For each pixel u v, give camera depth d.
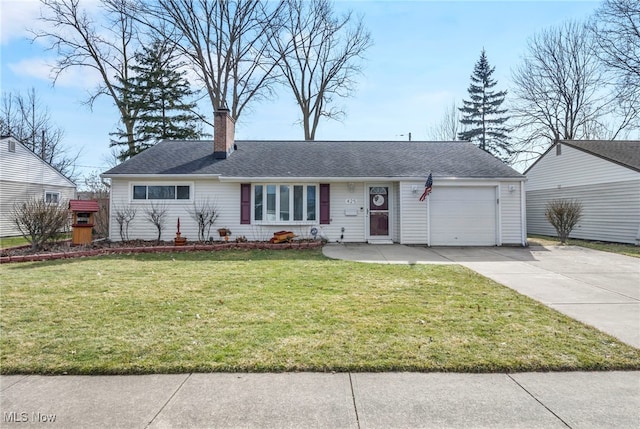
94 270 7.79
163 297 5.54
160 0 21.84
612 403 2.72
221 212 13.12
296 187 13.15
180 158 14.02
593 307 5.18
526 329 4.18
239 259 9.39
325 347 3.64
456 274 7.39
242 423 2.48
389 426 2.45
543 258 9.81
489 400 2.77
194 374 3.17
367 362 3.31
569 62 24.81
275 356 3.44
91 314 4.69
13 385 2.99
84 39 22.19
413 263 8.76
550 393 2.87
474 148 15.65
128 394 2.85
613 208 13.86
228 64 23.59
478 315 4.69
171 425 2.46
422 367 3.25
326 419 2.53
